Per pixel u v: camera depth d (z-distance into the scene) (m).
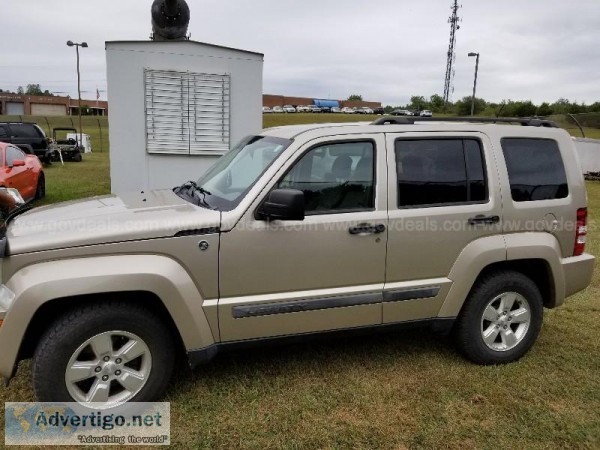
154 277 2.92
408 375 3.71
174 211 3.22
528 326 3.96
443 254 3.61
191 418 3.12
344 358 3.95
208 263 3.08
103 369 3.00
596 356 4.11
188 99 8.26
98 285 2.82
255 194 3.17
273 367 3.77
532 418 3.21
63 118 54.00
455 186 3.64
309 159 3.32
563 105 44.75
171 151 8.32
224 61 8.32
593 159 18.75
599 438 3.02
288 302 3.27
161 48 7.98
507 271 3.90
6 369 2.79
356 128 3.47
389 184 3.46
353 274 3.41
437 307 3.67
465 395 3.46
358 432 3.02
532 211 3.83
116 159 8.12
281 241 3.20
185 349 3.10
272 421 3.11
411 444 2.93
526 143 3.90
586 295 5.59
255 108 8.62
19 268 2.80
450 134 3.65
